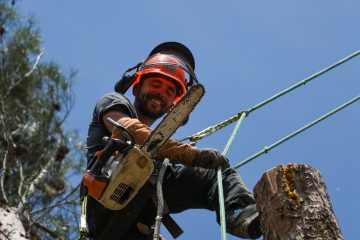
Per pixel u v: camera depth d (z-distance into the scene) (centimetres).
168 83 489
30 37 1190
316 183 372
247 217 413
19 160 1005
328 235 351
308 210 359
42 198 966
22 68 1153
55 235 891
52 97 1111
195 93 387
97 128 452
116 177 403
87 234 432
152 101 484
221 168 427
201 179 457
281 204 362
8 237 688
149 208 448
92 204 447
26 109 1109
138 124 420
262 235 396
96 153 421
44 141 1065
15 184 975
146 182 441
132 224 450
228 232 427
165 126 397
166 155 420
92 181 411
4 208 770
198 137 473
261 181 379
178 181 458
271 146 468
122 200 414
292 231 353
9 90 1095
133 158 399
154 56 504
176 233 456
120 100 451
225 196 439
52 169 999
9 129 1038
